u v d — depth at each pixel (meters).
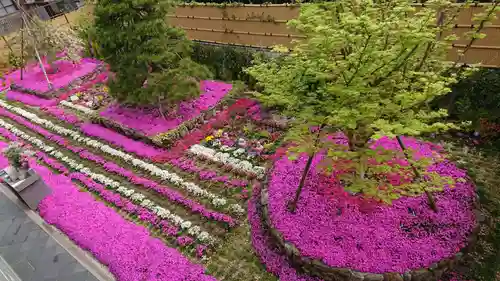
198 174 10.88
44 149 13.24
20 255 9.23
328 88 6.43
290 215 8.50
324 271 7.36
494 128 10.08
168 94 12.26
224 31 15.40
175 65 12.49
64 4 23.97
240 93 14.16
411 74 6.99
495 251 7.59
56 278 8.45
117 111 13.91
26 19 16.36
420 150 9.61
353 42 6.38
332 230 7.96
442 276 7.23
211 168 11.08
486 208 8.49
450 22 8.54
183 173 11.12
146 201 10.19
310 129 8.12
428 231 7.69
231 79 15.26
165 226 9.37
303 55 7.42
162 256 8.47
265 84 7.99
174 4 12.12
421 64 7.43
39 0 23.59
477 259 7.49
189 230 9.14
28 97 17.02
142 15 11.69
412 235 7.64
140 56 11.52
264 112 12.99
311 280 7.50
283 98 7.48
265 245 8.38
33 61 18.02
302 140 7.41
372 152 7.23
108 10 11.23
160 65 12.38
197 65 12.67
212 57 15.63
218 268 8.20
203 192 10.19
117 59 12.23
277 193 9.13
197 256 8.52
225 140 12.14
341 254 7.45
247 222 9.18
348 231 7.87
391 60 6.44
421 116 6.79
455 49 10.48
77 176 11.53
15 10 22.36
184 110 13.26
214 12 15.09
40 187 10.47
